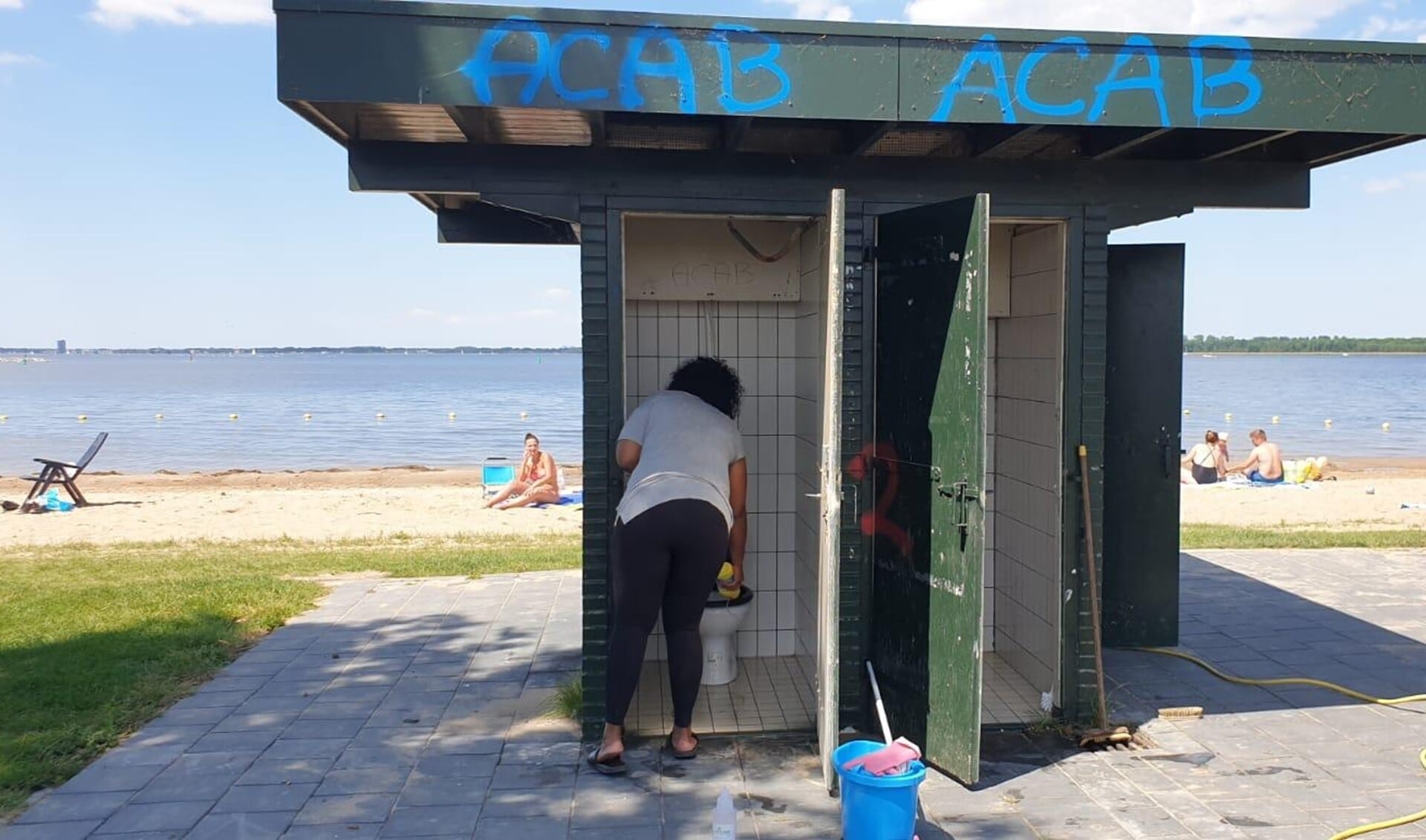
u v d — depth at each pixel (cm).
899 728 466
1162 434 632
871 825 347
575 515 1442
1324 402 5147
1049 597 507
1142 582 636
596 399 457
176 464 2600
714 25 397
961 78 409
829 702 413
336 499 1658
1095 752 461
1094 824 385
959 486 412
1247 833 375
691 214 456
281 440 3328
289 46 379
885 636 476
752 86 400
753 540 591
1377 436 3294
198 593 783
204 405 5344
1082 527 484
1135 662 606
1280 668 591
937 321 426
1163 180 480
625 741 471
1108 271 634
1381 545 1006
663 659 576
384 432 3619
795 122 444
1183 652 626
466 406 5094
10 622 691
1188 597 777
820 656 438
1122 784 423
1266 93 421
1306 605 752
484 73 388
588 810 402
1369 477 2014
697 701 519
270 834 380
